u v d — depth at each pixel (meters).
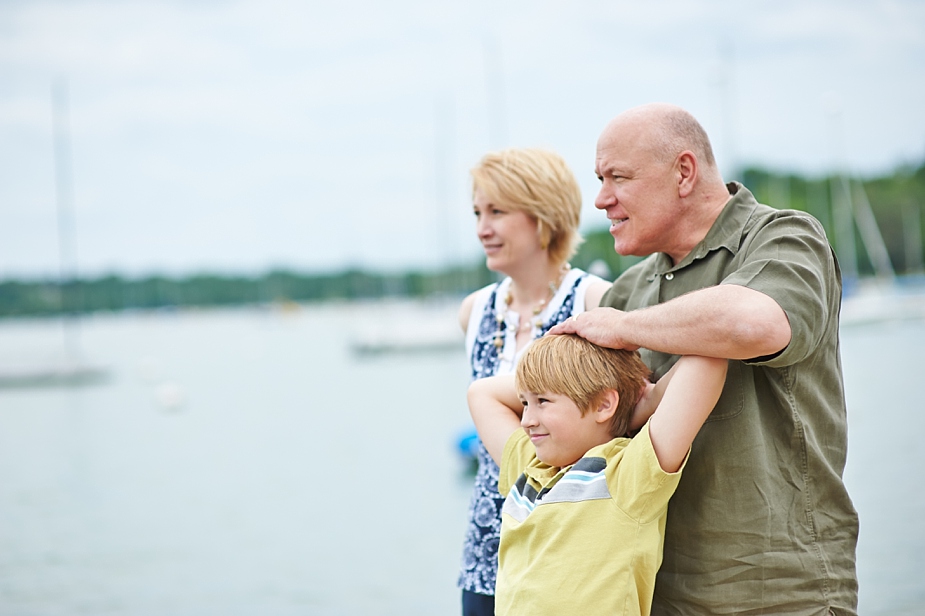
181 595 6.68
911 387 15.39
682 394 1.74
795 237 1.79
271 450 13.42
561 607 1.75
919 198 47.06
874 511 7.56
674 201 1.95
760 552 1.84
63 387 25.22
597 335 1.88
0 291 71.25
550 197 2.60
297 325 70.56
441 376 23.53
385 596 6.42
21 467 12.86
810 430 1.86
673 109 1.96
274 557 7.61
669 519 1.93
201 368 31.31
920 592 5.52
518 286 2.73
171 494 10.55
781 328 1.64
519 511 1.91
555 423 1.87
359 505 9.47
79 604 6.57
